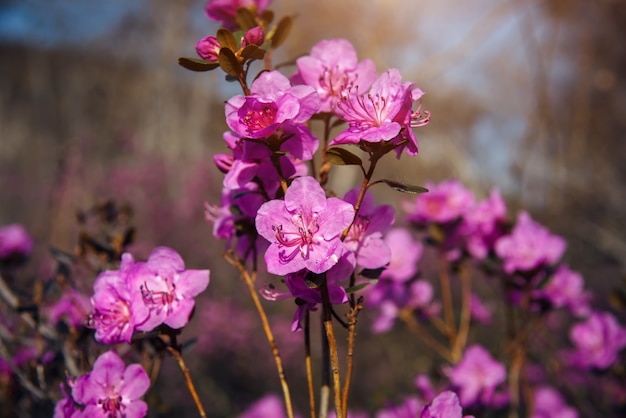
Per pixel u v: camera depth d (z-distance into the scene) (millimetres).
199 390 5469
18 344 2805
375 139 1334
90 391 1534
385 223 1585
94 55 18359
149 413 2180
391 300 3395
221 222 1762
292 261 1330
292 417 1577
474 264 3438
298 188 1369
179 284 1540
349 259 1437
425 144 7152
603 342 3250
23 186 11680
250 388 5949
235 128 1369
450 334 3318
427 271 6773
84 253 2361
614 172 11359
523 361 3402
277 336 6137
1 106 19047
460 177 6645
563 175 7883
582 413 3816
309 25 7836
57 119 18141
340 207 1348
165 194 9461
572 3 8797
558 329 4406
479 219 2994
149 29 17641
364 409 4914
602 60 11648
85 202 6867
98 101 16219
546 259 2770
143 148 11836
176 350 1565
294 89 1381
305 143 1407
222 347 5984
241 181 1499
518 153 7828
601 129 12047
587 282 6570
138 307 1512
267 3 1919
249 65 1504
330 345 1358
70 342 2355
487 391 2945
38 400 2514
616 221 8070
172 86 15758
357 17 7383
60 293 2934
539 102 8125
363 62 1660
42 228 5410
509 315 3098
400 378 5570
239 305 6398
